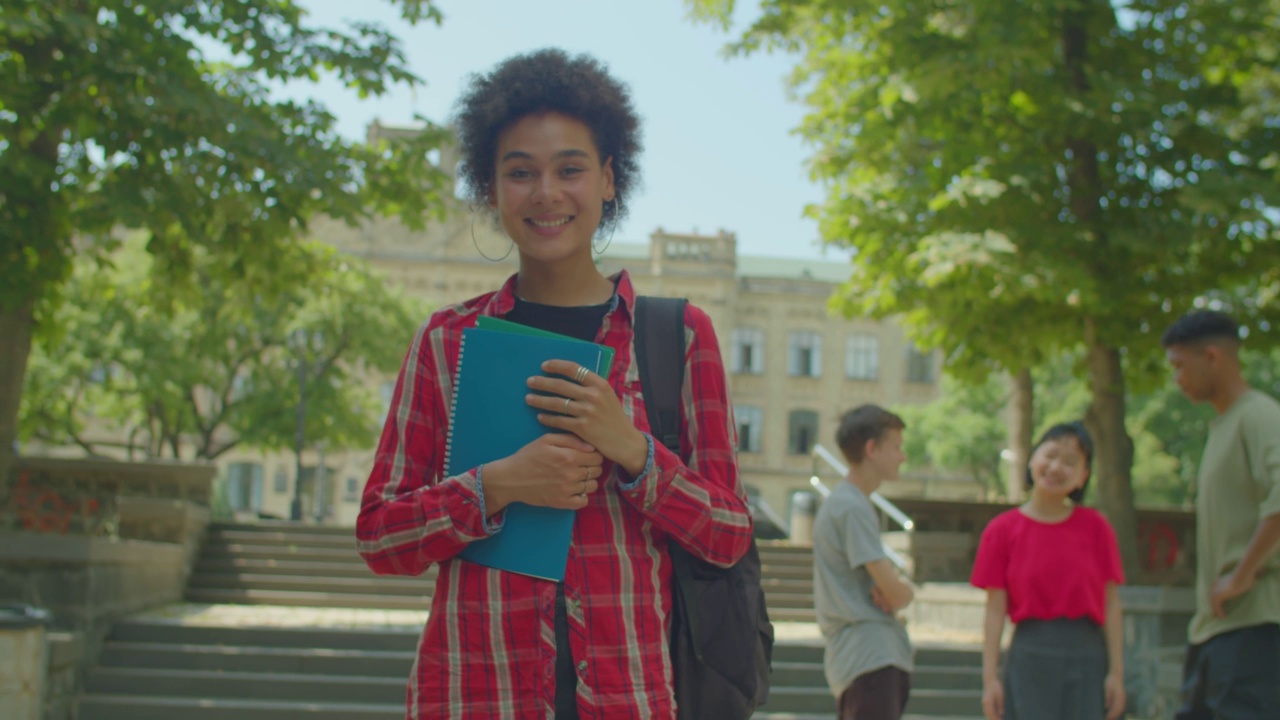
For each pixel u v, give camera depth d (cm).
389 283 4316
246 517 4338
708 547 178
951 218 1143
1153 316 1199
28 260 871
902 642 415
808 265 5306
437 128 1048
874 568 407
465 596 175
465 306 200
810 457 4806
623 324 195
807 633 1163
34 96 868
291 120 1004
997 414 3697
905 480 4653
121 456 3844
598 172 196
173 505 1309
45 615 608
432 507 170
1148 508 1595
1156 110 1105
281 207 933
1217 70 1315
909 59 1135
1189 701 386
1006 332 1270
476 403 177
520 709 170
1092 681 387
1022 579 395
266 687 855
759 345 4853
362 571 1352
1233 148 1158
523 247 192
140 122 873
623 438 171
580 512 177
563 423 170
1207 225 1059
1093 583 391
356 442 2716
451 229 4356
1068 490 399
